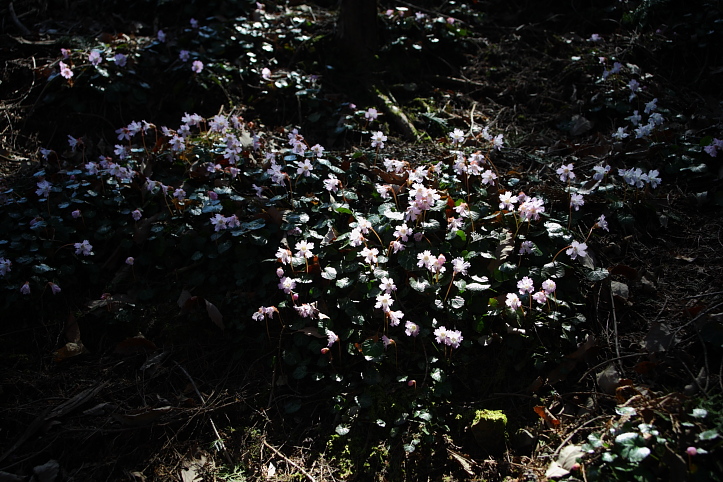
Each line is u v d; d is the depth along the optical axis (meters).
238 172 1.16
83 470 0.86
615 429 0.76
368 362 0.93
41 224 1.06
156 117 1.42
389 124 1.42
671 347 0.87
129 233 1.10
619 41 1.56
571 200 1.04
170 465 0.86
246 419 0.91
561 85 1.50
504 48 1.64
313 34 1.62
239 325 0.99
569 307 0.94
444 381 0.90
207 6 1.64
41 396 0.94
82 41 1.50
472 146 1.29
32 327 1.02
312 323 0.96
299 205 1.11
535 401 0.87
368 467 0.83
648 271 1.00
